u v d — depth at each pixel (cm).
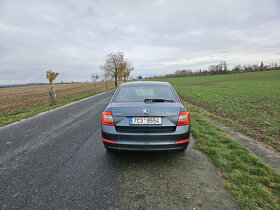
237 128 462
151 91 307
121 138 235
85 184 209
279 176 221
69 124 528
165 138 230
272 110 760
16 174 236
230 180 213
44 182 215
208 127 457
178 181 213
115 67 4338
